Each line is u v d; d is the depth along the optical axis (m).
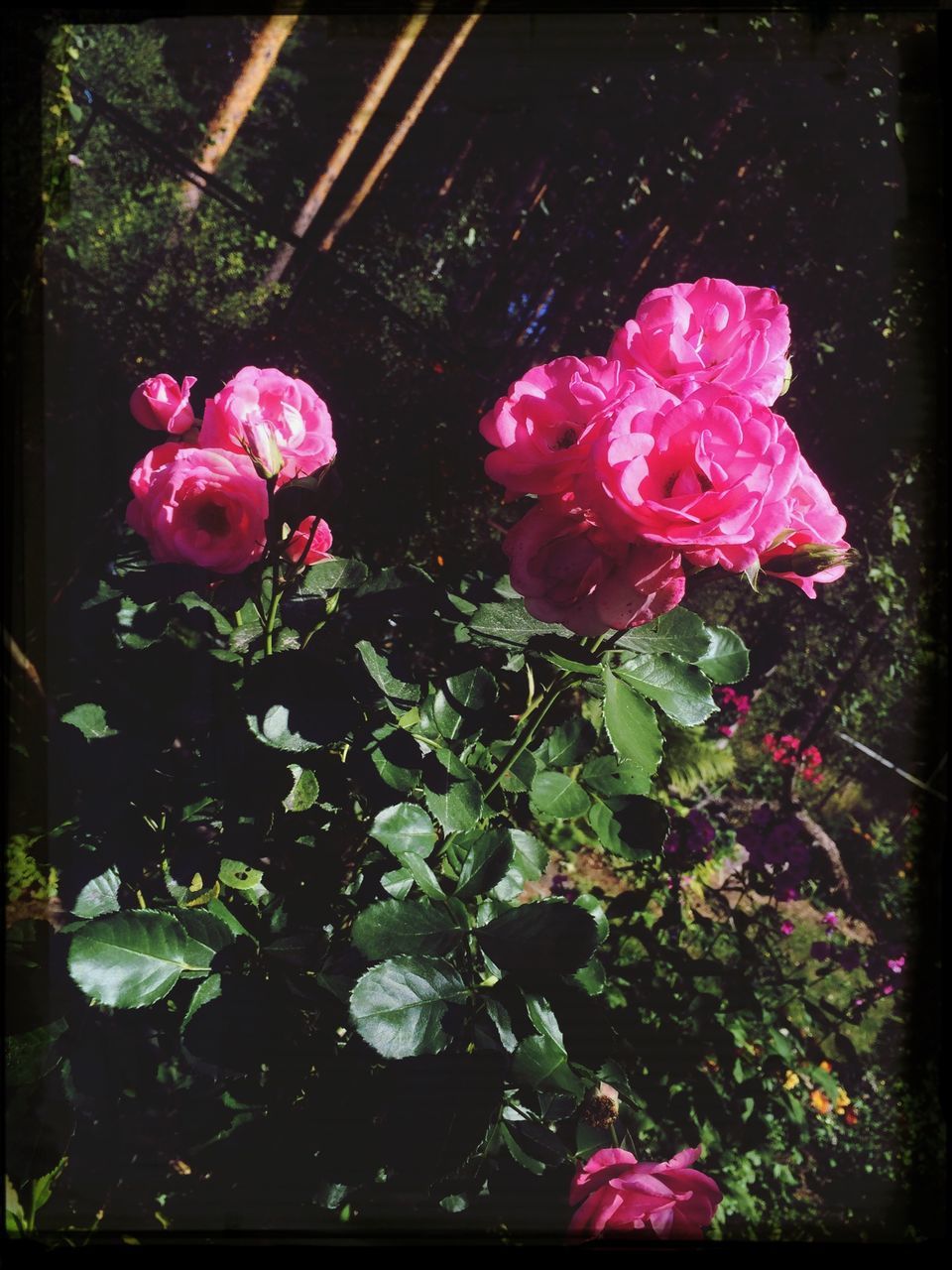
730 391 0.77
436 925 0.83
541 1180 0.95
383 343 3.19
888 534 3.46
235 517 0.93
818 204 3.28
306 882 0.99
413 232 3.31
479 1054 0.83
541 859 1.05
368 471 3.10
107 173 2.82
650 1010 1.58
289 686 0.86
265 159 3.13
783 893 2.43
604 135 3.33
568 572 0.78
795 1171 1.93
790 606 3.63
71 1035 0.96
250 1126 0.93
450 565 2.99
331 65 3.10
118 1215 0.99
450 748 0.98
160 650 1.01
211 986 0.84
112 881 0.98
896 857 3.23
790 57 3.09
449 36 3.10
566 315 3.44
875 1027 2.29
